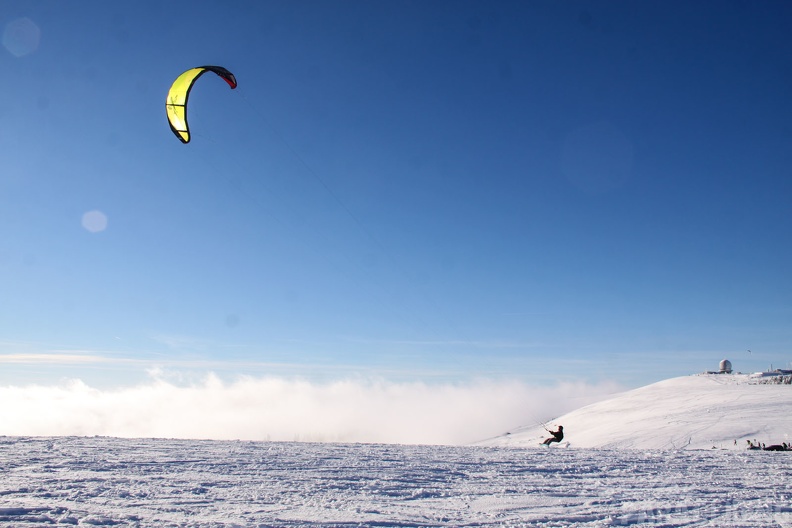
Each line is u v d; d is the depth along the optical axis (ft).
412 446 52.21
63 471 31.14
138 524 19.80
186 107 67.92
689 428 104.73
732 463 41.01
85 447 42.78
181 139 68.54
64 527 18.88
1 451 38.60
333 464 37.50
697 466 39.22
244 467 35.06
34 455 37.04
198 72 67.56
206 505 23.67
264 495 26.37
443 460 41.45
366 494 27.61
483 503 26.20
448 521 22.43
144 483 28.40
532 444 141.08
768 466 39.42
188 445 47.24
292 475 32.53
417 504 25.64
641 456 45.37
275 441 54.75
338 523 21.24
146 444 46.75
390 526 21.24
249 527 19.95
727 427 101.04
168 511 22.22
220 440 53.26
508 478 33.58
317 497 26.37
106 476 30.01
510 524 22.13
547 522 22.54
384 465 37.73
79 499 23.90
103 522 19.86
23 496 24.09
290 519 21.56
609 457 44.47
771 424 99.55
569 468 37.93
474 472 35.78
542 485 31.19
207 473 32.30
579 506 25.66
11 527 18.66
